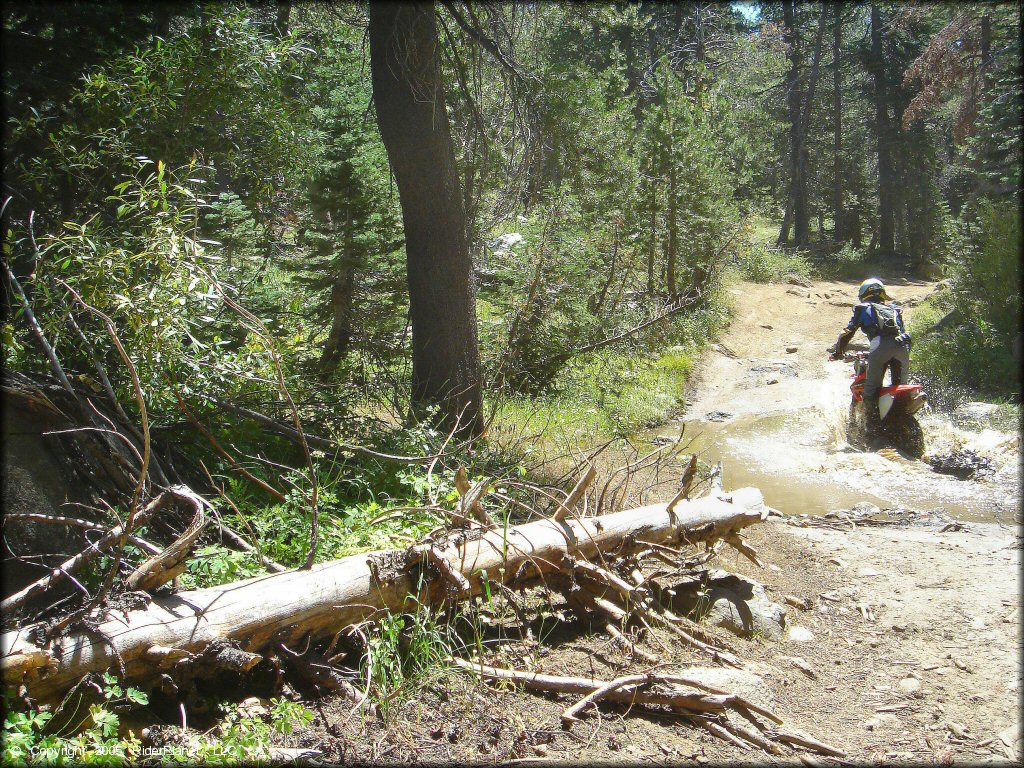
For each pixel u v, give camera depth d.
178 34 7.55
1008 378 13.52
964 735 3.88
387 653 3.66
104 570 3.89
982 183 20.72
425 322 8.09
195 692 3.40
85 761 2.78
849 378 14.73
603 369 13.84
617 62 20.69
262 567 4.10
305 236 10.20
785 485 9.12
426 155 7.79
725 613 4.96
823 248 39.50
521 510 5.87
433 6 7.60
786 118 42.19
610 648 4.32
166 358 4.48
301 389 6.48
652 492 7.25
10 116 7.22
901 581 5.93
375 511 4.81
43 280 4.65
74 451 4.34
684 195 17.94
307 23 9.74
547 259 12.66
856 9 39.12
